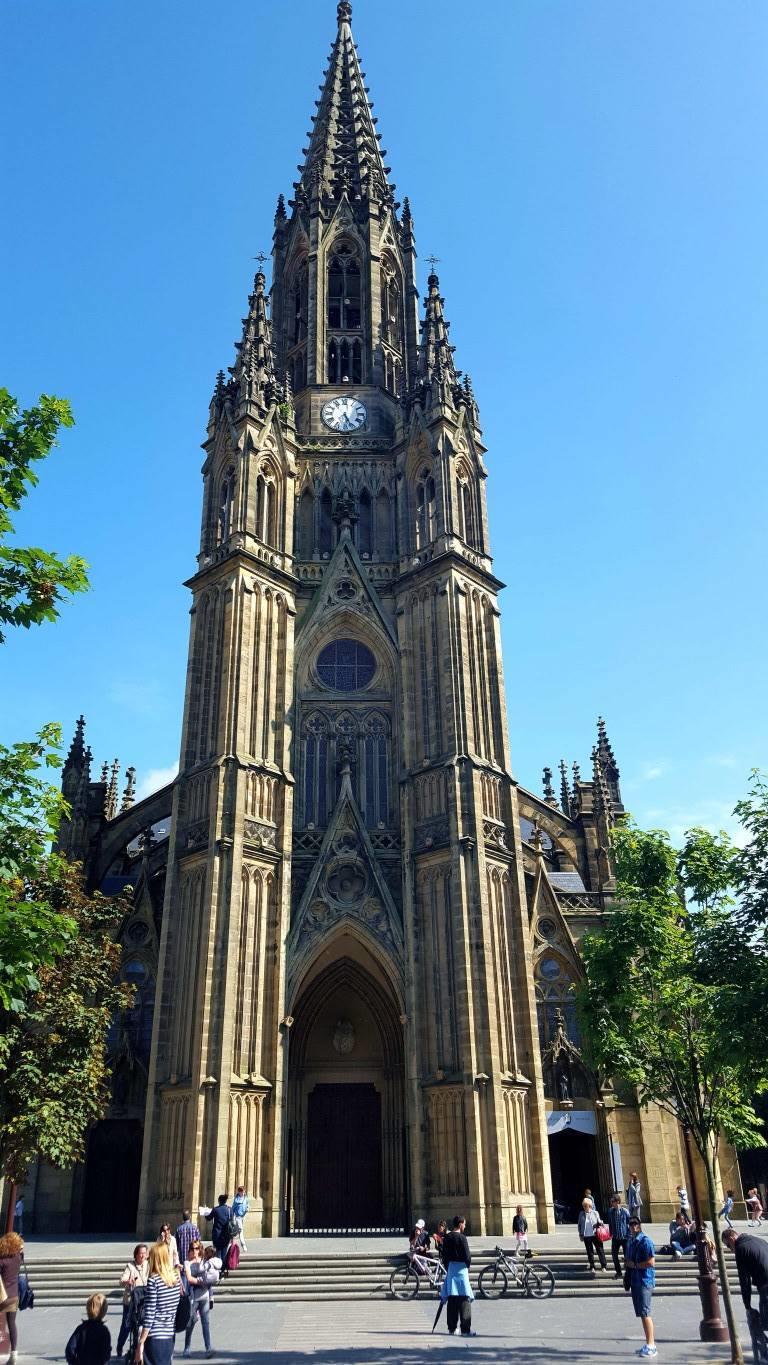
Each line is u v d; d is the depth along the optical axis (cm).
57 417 2180
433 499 6531
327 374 7488
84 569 2183
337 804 5850
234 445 6412
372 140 8931
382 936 5519
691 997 2908
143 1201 4753
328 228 8050
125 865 6769
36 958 2236
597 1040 3131
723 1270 2353
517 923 5453
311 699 6228
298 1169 5544
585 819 6875
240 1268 3878
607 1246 4119
